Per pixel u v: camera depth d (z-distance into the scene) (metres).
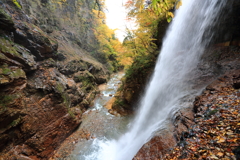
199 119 2.05
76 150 5.59
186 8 6.37
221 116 1.87
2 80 4.50
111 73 23.42
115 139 6.28
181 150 1.57
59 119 6.31
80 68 13.09
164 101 4.77
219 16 4.56
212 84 3.05
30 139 4.96
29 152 4.77
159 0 1.84
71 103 8.38
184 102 3.07
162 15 7.30
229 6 4.19
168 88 4.75
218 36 4.71
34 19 11.69
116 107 9.32
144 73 8.16
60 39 15.38
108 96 12.75
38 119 5.45
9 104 4.57
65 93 7.57
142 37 7.77
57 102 6.56
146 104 6.72
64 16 18.50
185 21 6.22
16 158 4.24
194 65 4.77
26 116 5.06
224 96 2.41
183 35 6.23
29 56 6.71
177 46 6.52
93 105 10.60
